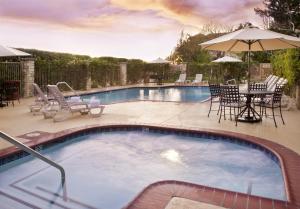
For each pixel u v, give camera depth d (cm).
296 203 370
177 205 361
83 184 540
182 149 737
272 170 592
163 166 635
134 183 553
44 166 615
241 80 2433
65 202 469
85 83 2008
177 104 1315
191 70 2716
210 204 365
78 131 783
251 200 377
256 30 842
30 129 798
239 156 684
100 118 977
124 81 2402
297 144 646
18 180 546
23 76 1530
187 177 580
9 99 1241
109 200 484
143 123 882
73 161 656
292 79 1162
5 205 450
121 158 682
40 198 478
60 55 2309
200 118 963
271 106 855
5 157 582
